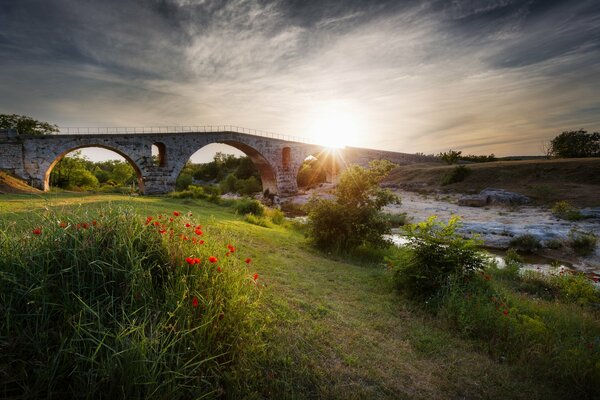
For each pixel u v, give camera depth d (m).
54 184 45.38
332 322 4.78
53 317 2.50
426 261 6.75
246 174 78.12
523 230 18.64
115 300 2.75
